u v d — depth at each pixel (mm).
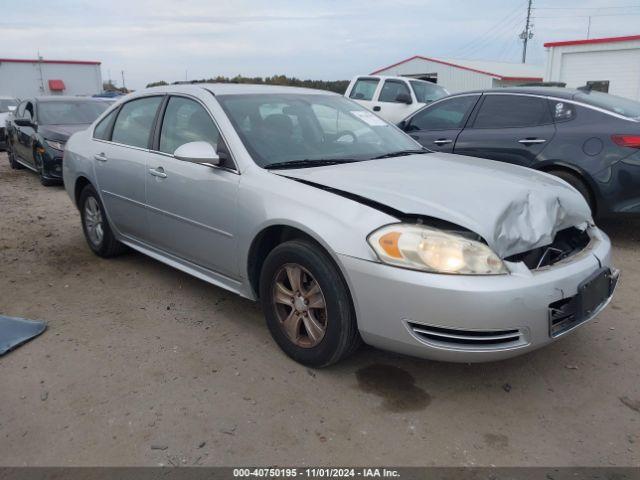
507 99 5957
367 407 2762
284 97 4070
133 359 3242
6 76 29297
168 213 3910
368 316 2689
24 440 2537
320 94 4383
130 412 2730
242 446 2482
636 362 3182
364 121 4266
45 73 30328
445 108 6527
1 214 7055
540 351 3309
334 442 2506
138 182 4172
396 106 10789
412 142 4277
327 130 3920
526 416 2695
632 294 4152
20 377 3061
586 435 2551
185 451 2453
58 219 6766
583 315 2799
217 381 2996
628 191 5012
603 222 6250
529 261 2791
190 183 3645
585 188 5273
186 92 4016
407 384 2965
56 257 5184
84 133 5180
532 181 3240
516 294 2500
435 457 2410
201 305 4012
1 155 14734
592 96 5664
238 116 3643
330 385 2949
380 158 3686
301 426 2615
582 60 18031
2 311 3941
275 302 3199
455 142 6188
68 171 5195
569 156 5281
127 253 5238
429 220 2664
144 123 4332
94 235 5121
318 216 2844
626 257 5023
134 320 3773
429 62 28453
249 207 3211
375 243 2627
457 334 2537
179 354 3297
